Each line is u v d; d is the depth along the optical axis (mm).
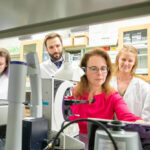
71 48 2752
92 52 1193
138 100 1562
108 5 594
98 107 1188
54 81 777
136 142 420
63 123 754
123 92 1663
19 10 629
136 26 2270
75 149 688
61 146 688
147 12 602
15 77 498
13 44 3207
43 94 775
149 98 1471
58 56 2070
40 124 664
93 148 509
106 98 1191
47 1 556
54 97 771
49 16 699
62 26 759
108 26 2383
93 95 1199
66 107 873
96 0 553
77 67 878
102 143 420
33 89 588
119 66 1691
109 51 2312
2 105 750
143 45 2271
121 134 424
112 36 2365
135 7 612
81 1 564
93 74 1175
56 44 1997
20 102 508
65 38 2611
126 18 643
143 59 2328
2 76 1417
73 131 872
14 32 895
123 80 1716
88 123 525
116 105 1151
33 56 567
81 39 2537
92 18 691
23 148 619
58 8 609
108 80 1231
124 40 2365
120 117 1079
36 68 576
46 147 642
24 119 656
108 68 1220
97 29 2436
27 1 555
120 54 1679
